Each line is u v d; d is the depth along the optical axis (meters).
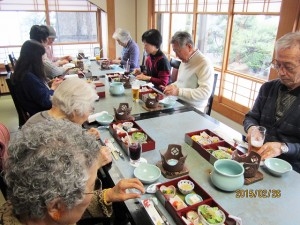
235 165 1.11
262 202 0.99
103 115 1.74
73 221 0.60
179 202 0.94
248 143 1.35
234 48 3.51
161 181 1.10
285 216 0.92
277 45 1.36
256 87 3.26
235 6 3.34
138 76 2.82
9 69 3.78
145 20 5.34
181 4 4.43
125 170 1.18
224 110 3.71
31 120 1.26
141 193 1.01
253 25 3.17
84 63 3.54
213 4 3.71
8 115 3.82
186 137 1.43
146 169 1.15
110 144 1.39
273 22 2.91
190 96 2.16
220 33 3.72
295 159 1.37
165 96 2.17
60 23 5.18
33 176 0.50
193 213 0.88
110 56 5.60
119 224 1.16
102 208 1.04
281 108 1.51
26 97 2.17
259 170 1.20
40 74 2.20
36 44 2.16
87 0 5.13
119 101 2.13
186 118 1.78
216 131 1.51
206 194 0.96
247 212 0.93
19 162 0.52
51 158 0.52
